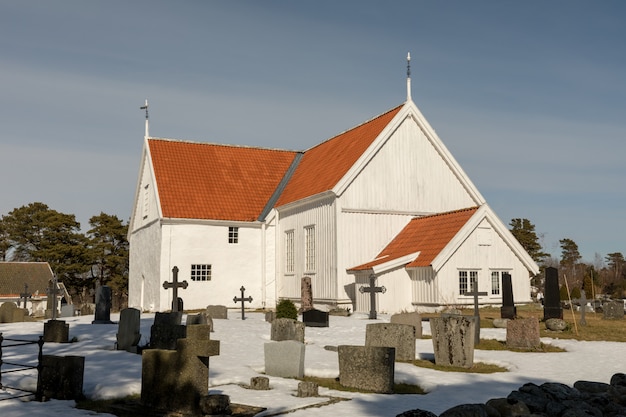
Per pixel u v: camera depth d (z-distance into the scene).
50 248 81.31
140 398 13.29
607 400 12.48
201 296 44.47
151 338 17.05
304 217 43.78
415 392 14.99
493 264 37.69
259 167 51.62
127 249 84.00
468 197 44.72
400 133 42.50
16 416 11.72
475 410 10.93
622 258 117.06
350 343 23.41
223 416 11.60
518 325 22.75
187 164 48.88
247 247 46.34
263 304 46.25
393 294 37.09
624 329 28.05
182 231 44.41
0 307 34.53
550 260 118.88
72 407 12.78
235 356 19.70
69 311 40.47
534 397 12.25
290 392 14.25
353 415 11.87
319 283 41.31
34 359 18.23
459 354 18.39
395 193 41.91
